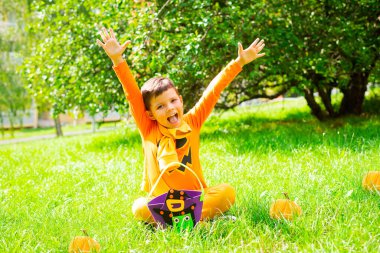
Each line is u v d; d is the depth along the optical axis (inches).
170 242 115.8
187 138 130.6
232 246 112.1
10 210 161.9
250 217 128.6
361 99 400.8
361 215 124.2
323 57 320.5
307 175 173.3
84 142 407.5
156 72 309.7
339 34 318.3
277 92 430.6
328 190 148.7
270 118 473.4
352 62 343.9
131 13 299.3
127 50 310.7
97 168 241.9
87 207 158.1
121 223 136.2
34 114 1301.7
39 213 152.9
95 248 111.5
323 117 401.1
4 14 774.5
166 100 126.5
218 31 290.5
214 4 319.6
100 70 340.2
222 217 127.9
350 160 189.9
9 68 808.3
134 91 131.1
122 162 249.8
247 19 297.0
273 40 299.9
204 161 227.0
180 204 118.0
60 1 358.3
